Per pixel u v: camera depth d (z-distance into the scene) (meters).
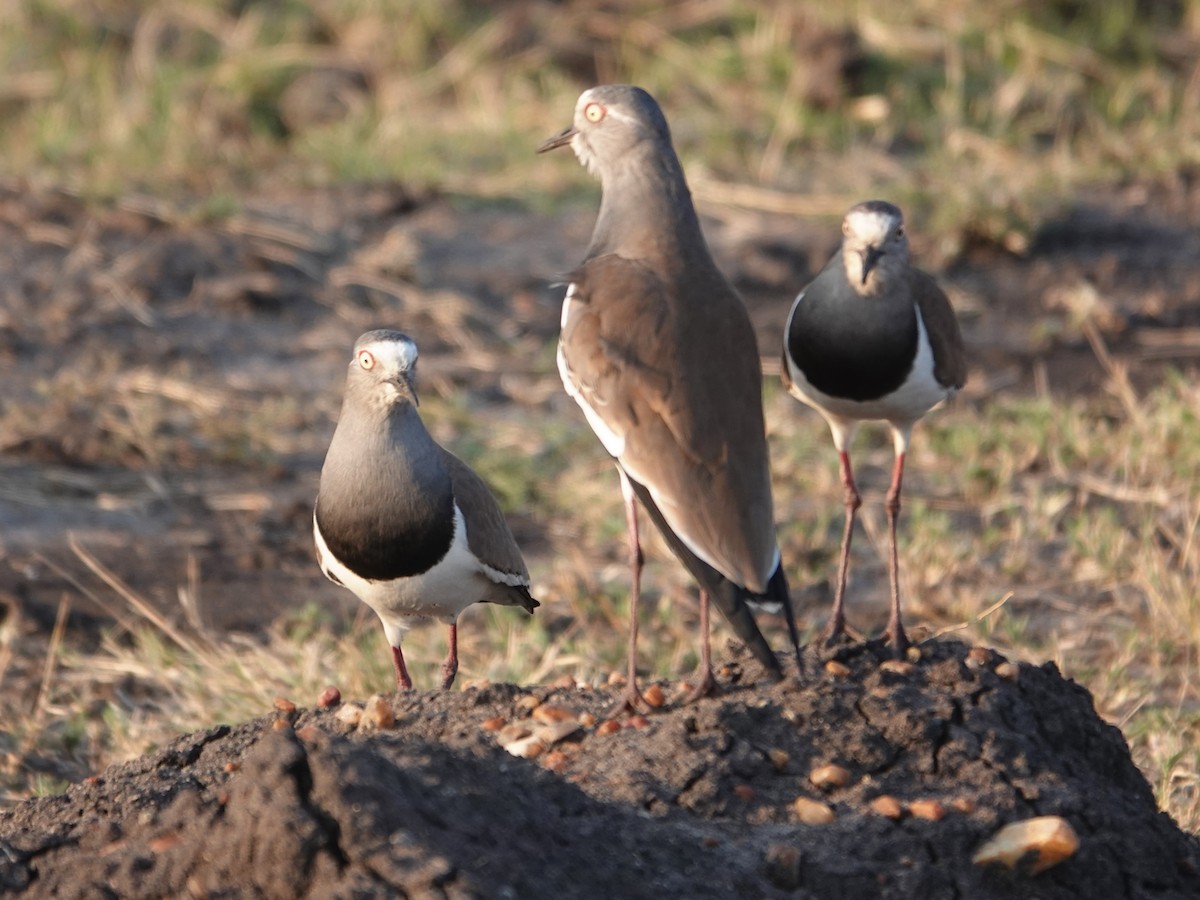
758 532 8.41
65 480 14.73
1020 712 8.31
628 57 23.56
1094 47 23.14
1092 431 15.33
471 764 7.48
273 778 6.87
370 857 6.67
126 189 20.27
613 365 8.70
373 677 11.38
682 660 11.61
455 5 24.66
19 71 23.75
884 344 9.80
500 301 18.30
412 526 9.52
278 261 18.69
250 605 13.00
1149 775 10.05
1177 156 20.94
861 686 8.41
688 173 20.66
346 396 9.58
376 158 21.22
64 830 7.70
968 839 7.58
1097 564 12.91
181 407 16.05
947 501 14.34
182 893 6.93
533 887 6.74
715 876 7.25
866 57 22.56
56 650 12.11
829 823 7.68
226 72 23.22
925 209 19.73
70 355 16.72
